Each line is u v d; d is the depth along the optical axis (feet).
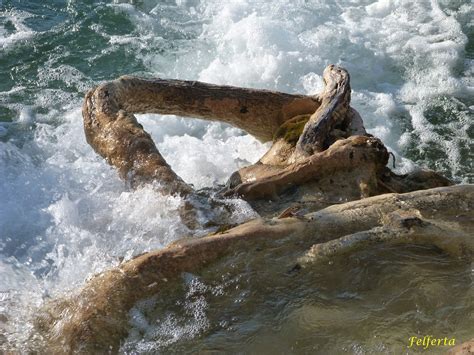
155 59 34.35
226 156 26.25
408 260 14.66
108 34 35.50
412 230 14.99
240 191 17.79
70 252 17.15
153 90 21.34
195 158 25.82
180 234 16.67
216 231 16.14
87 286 14.03
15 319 14.08
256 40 34.60
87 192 19.30
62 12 36.76
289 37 35.29
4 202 19.94
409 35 37.04
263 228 14.79
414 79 34.19
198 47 35.19
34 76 32.45
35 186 20.62
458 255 14.89
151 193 17.81
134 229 17.30
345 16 38.42
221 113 21.88
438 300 13.94
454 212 15.79
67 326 13.48
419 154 29.32
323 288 14.12
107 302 13.56
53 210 18.71
